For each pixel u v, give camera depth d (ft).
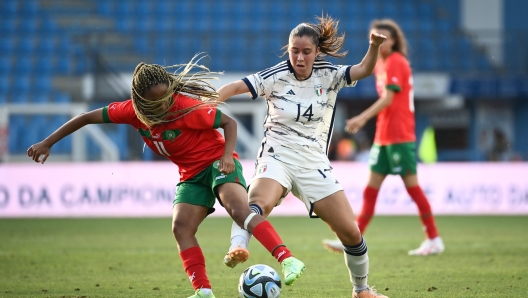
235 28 272.92
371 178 97.19
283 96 57.88
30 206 164.35
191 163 55.72
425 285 72.43
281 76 57.67
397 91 93.30
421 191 97.50
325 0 282.36
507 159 244.42
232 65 249.55
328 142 60.49
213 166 55.01
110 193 166.40
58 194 165.37
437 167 171.32
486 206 171.73
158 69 53.26
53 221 155.84
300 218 168.66
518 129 251.60
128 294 67.31
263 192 55.98
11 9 267.18
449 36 266.98
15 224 149.18
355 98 233.35
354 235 56.75
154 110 53.16
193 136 55.16
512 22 285.02
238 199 53.26
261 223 51.85
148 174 167.84
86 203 165.89
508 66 258.57
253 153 214.28
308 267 87.35
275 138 58.39
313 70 58.08
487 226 145.69
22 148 209.67
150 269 85.51
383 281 75.41
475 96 232.32
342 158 225.97
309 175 57.41
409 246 110.93
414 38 266.16
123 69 238.07
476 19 286.25
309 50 55.98
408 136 95.45
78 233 131.34
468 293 67.15
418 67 260.42
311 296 66.03
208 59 250.16
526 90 231.71
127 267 87.30
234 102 216.33
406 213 170.09
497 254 99.55
